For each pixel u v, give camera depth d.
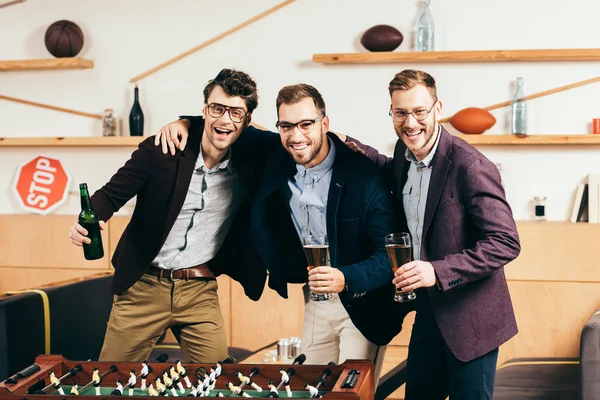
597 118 4.42
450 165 2.77
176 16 4.87
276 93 4.77
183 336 3.29
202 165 3.07
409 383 3.04
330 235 2.95
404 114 2.73
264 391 2.50
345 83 4.68
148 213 3.13
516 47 4.51
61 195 5.07
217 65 4.84
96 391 2.52
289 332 4.61
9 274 4.96
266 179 3.01
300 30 4.72
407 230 2.97
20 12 5.09
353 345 3.07
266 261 3.05
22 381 2.48
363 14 4.65
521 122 4.41
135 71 4.95
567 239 4.29
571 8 4.45
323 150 2.92
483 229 2.69
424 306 2.92
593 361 3.35
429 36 4.50
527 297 4.34
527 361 4.18
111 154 5.01
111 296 4.38
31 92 5.11
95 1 4.98
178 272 3.19
